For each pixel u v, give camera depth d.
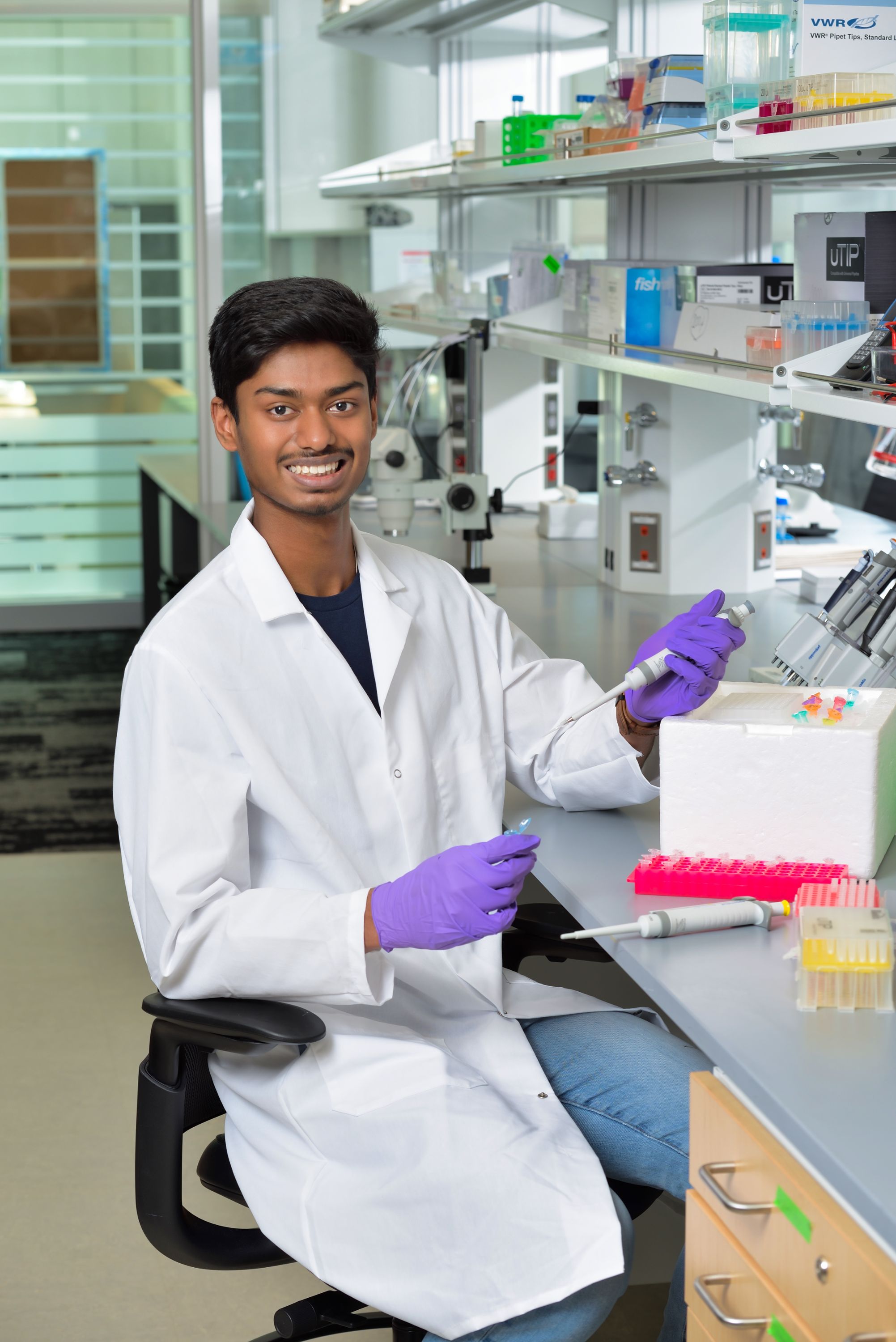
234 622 1.39
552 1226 1.20
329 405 1.36
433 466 3.99
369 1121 1.28
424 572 1.59
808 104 1.51
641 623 2.45
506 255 3.80
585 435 3.93
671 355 1.98
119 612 6.02
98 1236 2.03
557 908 1.61
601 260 2.56
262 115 4.03
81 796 3.96
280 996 1.29
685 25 2.60
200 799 1.32
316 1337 1.44
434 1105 1.27
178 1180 1.33
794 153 1.51
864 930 1.07
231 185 4.05
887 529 3.06
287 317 1.33
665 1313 1.50
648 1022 1.50
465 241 3.94
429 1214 1.23
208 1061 1.40
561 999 1.51
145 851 1.31
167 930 1.28
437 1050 1.31
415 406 3.72
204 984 1.28
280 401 1.35
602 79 3.33
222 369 1.38
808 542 2.93
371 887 1.33
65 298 5.78
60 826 3.73
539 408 3.79
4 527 5.91
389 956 1.44
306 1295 1.92
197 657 1.36
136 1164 1.34
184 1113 1.33
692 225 2.64
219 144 4.01
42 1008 2.75
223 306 1.38
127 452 5.94
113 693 5.00
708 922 1.20
